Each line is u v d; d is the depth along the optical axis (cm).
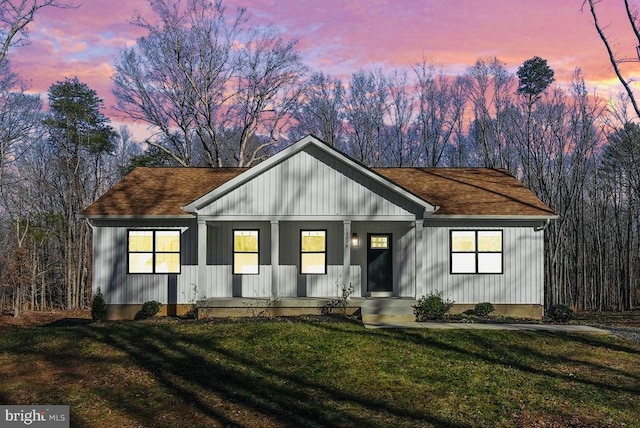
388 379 1178
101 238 1966
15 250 3303
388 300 1819
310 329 1552
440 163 4578
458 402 1054
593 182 4156
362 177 1823
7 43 1795
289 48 3681
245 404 1043
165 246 1977
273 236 1822
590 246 4188
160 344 1422
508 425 952
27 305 3750
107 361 1299
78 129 4156
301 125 4544
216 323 1636
